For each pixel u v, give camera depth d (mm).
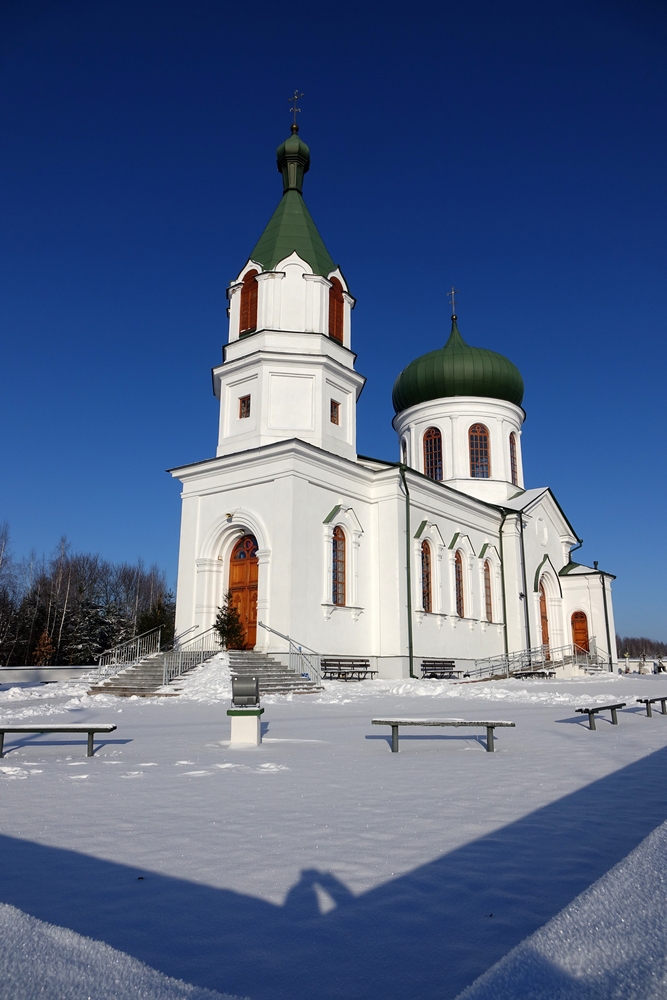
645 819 5832
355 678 27672
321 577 27266
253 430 28938
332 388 30266
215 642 26453
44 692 23688
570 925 2994
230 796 6762
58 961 2832
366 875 4438
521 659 36500
